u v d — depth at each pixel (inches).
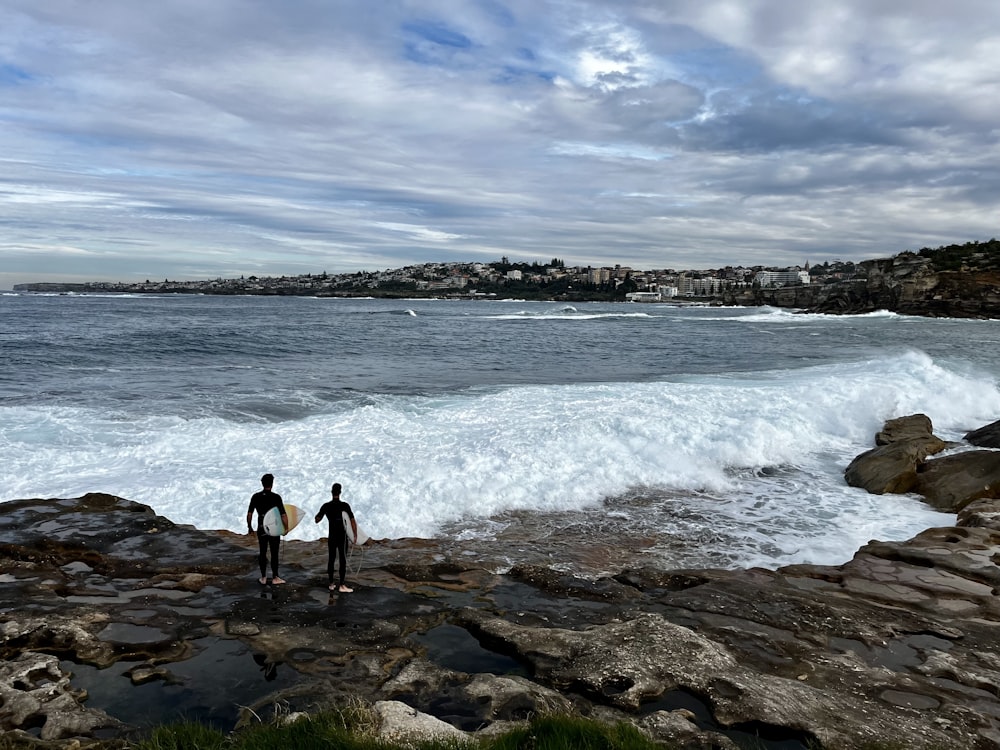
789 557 419.5
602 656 261.4
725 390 848.9
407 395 858.1
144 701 233.5
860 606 326.0
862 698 241.8
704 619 307.7
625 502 524.1
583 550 423.5
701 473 583.5
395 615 307.6
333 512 337.4
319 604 317.7
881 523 482.9
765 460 634.2
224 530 433.7
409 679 246.5
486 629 288.5
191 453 582.2
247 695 237.5
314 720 201.0
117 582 339.3
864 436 723.4
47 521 413.4
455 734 197.8
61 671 250.1
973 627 303.3
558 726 192.1
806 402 788.6
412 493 505.0
